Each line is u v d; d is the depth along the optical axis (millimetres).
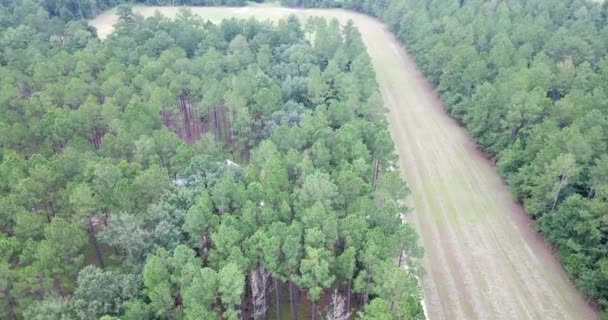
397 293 56000
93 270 57562
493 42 132750
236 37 130625
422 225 85875
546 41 130625
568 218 73625
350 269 59188
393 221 65938
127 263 63438
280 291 69375
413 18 165500
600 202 70875
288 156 77312
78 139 80812
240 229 62562
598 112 88625
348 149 82062
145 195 70500
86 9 189250
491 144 104500
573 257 69625
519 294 72062
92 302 54344
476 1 170625
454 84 124688
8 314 56875
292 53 128625
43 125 85750
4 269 54469
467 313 68688
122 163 74375
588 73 111062
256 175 76188
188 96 109062
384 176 74188
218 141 101812
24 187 66812
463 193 95188
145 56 115938
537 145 87875
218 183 69938
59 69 113125
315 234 59969
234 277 55031
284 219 66750
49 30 148750
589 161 83875
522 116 96938
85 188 65500
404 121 123250
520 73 106688
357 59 122062
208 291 55219
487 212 89812
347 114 95375
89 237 73500
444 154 108688
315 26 155875
